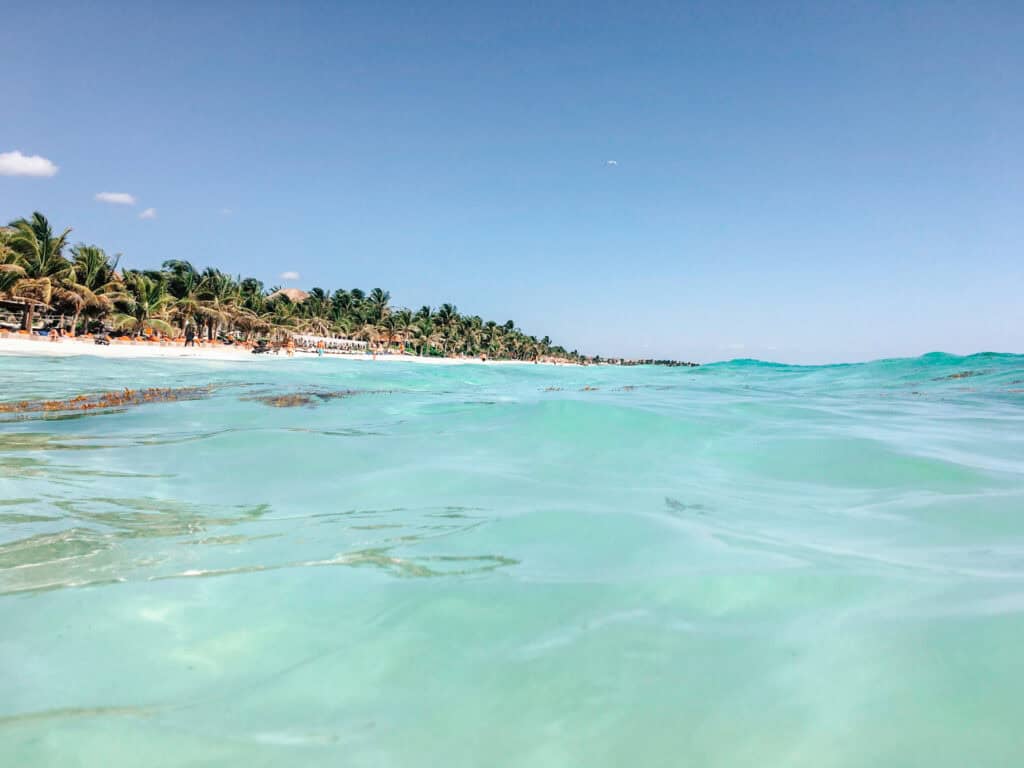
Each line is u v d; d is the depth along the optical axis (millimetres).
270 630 1992
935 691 1574
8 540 2873
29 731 1495
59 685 1695
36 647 1886
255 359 29672
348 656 1837
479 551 2693
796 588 2225
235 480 4109
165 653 1863
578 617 2039
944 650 1752
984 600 2064
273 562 2586
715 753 1396
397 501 3564
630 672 1712
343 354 52781
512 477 4188
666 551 2643
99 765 1372
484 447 5281
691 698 1591
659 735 1455
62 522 3160
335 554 2678
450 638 1925
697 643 1853
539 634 1932
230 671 1765
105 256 35438
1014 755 1354
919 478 4133
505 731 1486
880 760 1355
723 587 2244
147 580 2408
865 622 1941
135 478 4164
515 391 12016
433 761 1382
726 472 4367
